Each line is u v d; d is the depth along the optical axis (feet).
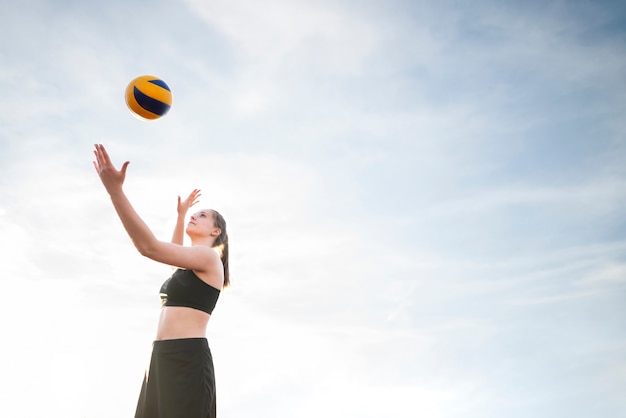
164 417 9.79
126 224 9.27
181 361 10.08
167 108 12.85
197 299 10.52
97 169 9.07
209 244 12.47
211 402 10.35
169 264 10.19
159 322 10.82
